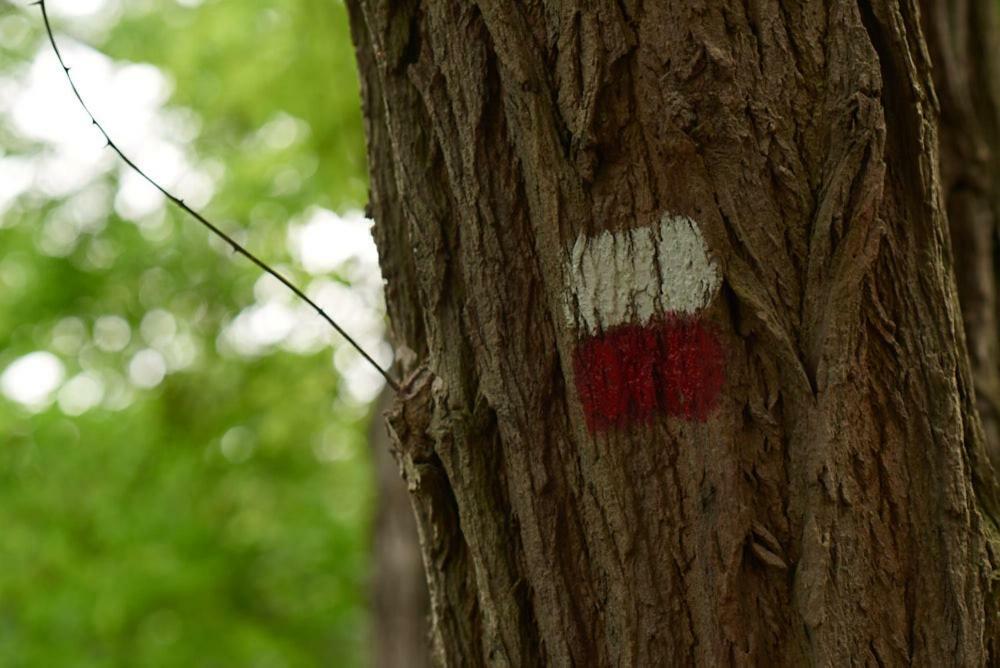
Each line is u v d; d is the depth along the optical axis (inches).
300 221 298.4
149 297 366.6
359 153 252.5
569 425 110.3
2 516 346.9
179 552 367.9
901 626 108.7
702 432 108.7
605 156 109.7
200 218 113.2
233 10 268.2
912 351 110.0
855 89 109.3
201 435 370.9
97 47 312.0
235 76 268.1
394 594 215.0
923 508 109.3
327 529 419.8
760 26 109.7
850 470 108.5
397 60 113.3
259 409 365.7
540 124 109.9
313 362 342.0
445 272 112.3
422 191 112.7
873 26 111.0
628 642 108.9
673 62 109.2
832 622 108.0
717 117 109.1
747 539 108.5
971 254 126.9
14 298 359.3
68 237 358.9
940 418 109.7
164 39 291.0
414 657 210.2
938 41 127.6
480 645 113.0
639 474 109.2
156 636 369.1
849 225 109.0
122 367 368.2
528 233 110.7
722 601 108.2
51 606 336.2
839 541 108.3
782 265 109.0
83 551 356.5
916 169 111.1
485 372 111.1
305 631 428.8
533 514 110.3
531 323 110.7
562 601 110.0
